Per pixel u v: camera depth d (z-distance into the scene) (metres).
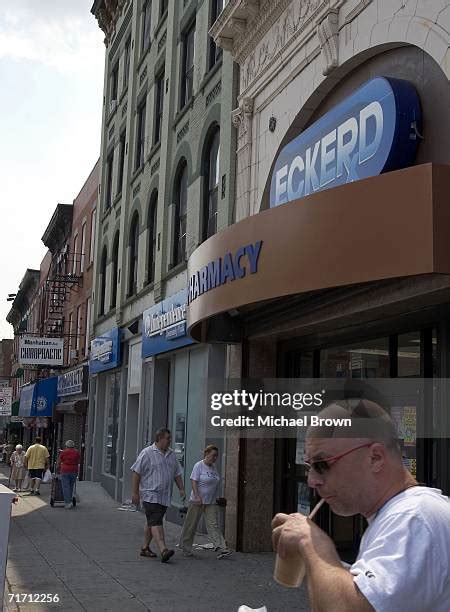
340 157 8.23
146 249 18.59
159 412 16.44
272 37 10.92
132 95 22.05
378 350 8.87
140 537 12.30
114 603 7.46
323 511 9.12
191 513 10.43
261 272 7.95
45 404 32.22
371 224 6.37
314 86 9.50
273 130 10.76
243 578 8.84
